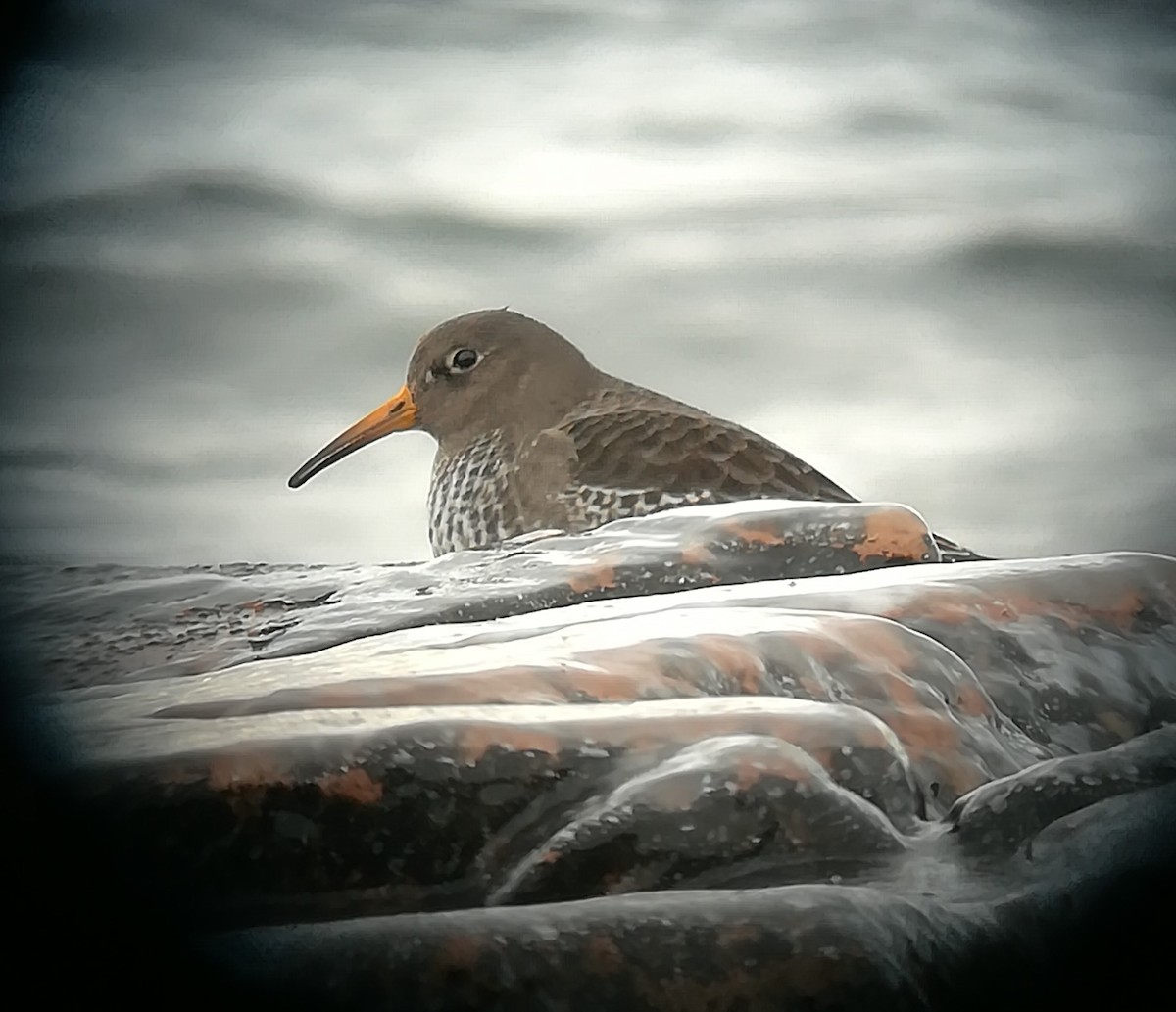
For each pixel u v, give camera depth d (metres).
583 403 3.82
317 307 3.97
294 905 3.63
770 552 3.74
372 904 3.65
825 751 3.67
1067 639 3.71
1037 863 3.67
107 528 3.91
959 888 3.67
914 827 3.68
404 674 3.68
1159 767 3.69
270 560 3.91
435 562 3.76
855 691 3.69
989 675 3.71
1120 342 3.95
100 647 3.74
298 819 3.64
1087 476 3.93
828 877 3.66
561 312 3.96
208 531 3.92
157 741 3.67
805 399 3.95
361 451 3.94
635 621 3.70
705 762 3.66
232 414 3.94
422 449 3.94
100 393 3.95
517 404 3.82
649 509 3.80
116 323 3.96
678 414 3.81
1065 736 3.71
